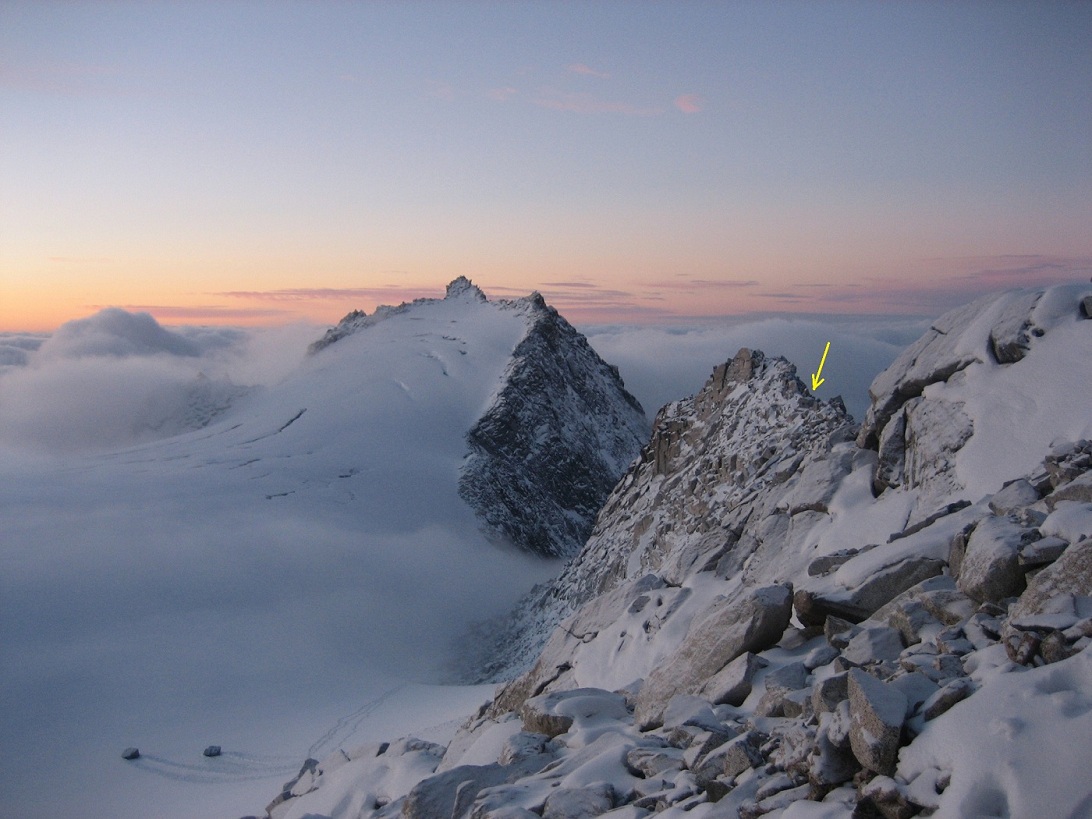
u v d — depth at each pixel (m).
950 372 17.41
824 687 7.69
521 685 17.31
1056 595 7.45
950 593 9.22
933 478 15.72
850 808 6.27
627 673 14.89
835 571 12.05
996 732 5.91
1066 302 16.20
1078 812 5.27
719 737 8.45
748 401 67.00
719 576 17.53
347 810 12.90
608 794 8.26
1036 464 13.95
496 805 8.73
